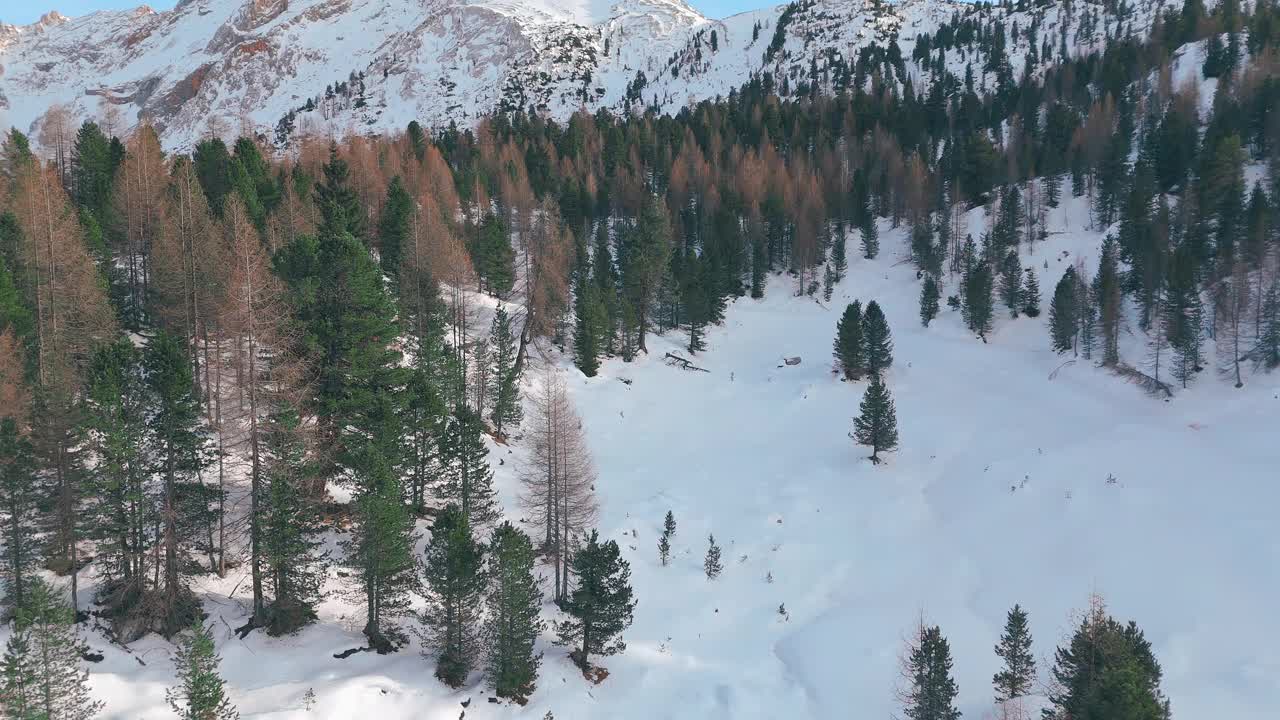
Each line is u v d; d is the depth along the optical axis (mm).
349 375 35625
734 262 103125
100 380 27375
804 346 86438
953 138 139000
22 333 37781
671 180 126500
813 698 33062
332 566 35000
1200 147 100250
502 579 30094
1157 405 64062
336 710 26719
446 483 41281
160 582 30391
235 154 81188
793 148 145625
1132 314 80312
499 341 57844
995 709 30219
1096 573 39281
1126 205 92938
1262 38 132625
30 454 28062
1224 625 33812
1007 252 100625
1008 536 44500
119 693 25359
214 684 23859
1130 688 22922
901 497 51094
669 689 33219
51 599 23266
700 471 54969
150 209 57750
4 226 45188
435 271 58188
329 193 70375
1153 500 45188
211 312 45688
